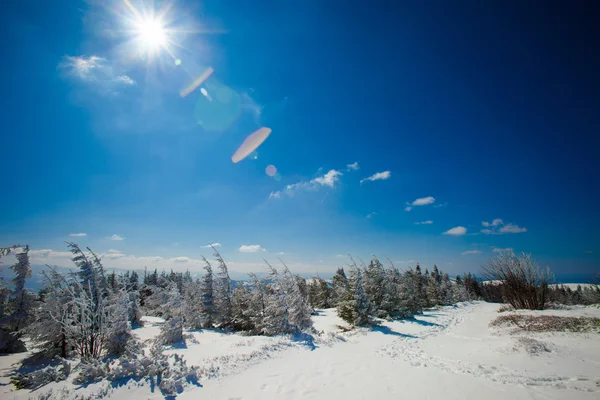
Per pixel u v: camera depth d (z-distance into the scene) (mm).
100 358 11281
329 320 26188
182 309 17812
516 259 26688
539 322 17109
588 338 12750
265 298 20422
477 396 7219
